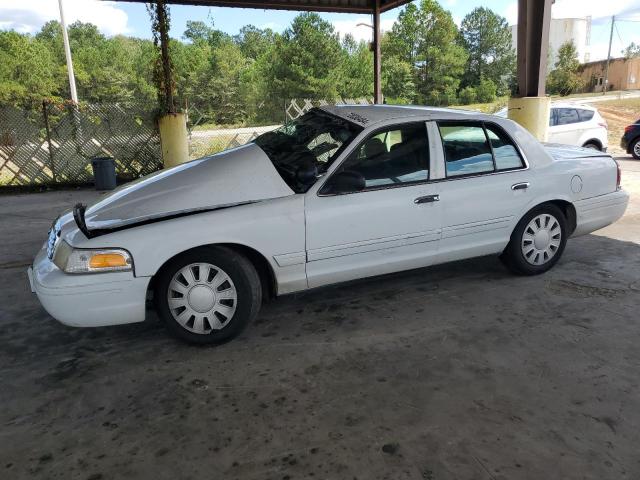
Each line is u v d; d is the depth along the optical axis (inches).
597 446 97.3
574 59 2859.3
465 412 108.4
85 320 129.3
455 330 146.9
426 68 2504.9
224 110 1813.5
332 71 1856.5
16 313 168.2
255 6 481.1
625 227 256.1
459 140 164.9
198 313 137.9
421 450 97.0
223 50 1958.7
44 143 432.5
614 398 112.5
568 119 458.6
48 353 140.8
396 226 153.9
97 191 415.8
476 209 165.5
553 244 185.5
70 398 118.3
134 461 96.3
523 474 90.4
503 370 124.9
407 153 156.4
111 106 440.5
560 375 122.1
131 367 131.8
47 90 1802.4
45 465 96.0
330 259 148.2
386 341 141.4
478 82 3115.2
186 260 134.0
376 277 174.4
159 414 111.0
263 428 105.0
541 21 330.0
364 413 109.0
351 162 148.5
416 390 117.2
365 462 94.1
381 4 552.1
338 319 156.5
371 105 177.2
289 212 140.2
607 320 150.9
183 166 160.6
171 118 435.8
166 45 428.5
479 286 179.3
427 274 192.4
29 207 353.4
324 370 127.2
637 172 432.1
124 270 127.7
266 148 164.9
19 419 110.7
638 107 1264.8
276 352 137.2
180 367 130.9
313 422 106.4
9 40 1775.3
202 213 135.0
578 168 184.4
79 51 2167.8
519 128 178.1
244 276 137.9
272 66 1892.2
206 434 103.7
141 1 420.2
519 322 150.8
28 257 229.5
